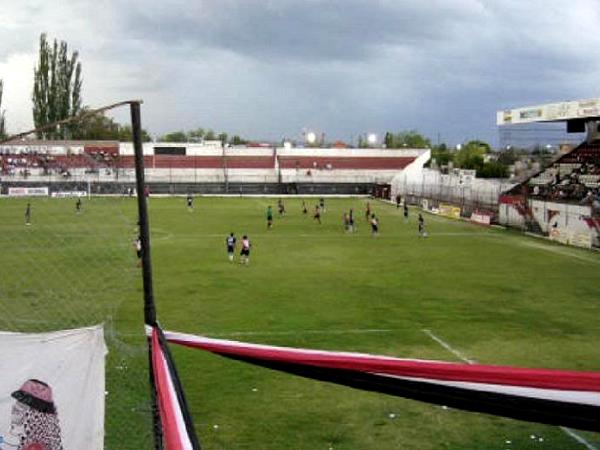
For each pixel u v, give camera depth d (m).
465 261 36.75
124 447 9.91
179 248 40.62
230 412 13.96
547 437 12.87
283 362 5.27
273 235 48.34
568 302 26.06
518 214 53.72
